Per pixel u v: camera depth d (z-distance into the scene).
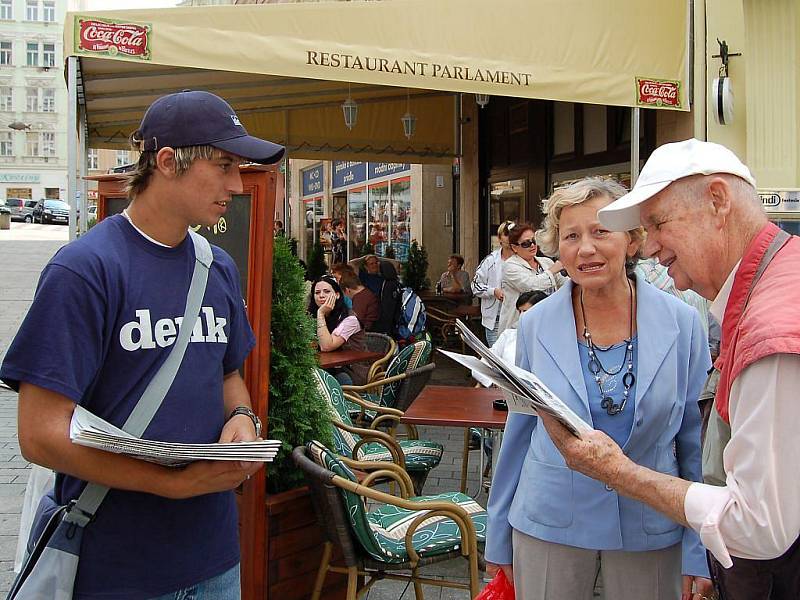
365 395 6.11
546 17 6.12
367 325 8.52
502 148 12.09
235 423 2.06
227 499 2.06
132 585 1.84
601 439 1.79
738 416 1.50
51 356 1.71
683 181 1.69
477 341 1.92
